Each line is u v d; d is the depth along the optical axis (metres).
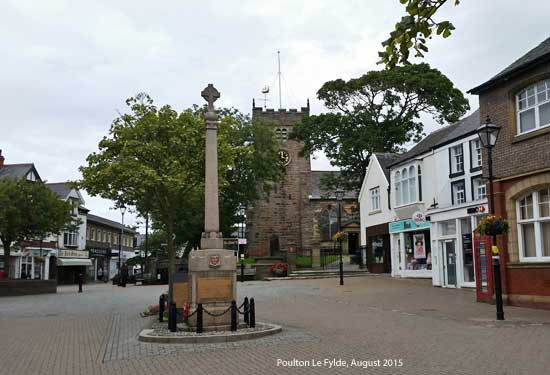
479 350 9.94
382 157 38.34
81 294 31.20
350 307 18.25
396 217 33.81
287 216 58.84
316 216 58.50
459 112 41.50
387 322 14.23
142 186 18.58
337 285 27.80
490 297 18.44
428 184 30.94
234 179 44.06
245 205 47.41
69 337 13.52
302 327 13.83
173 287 15.25
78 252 56.31
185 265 39.69
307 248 57.81
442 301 19.44
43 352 11.45
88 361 10.38
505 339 11.06
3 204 32.94
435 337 11.55
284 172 52.56
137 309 19.98
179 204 22.30
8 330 14.98
